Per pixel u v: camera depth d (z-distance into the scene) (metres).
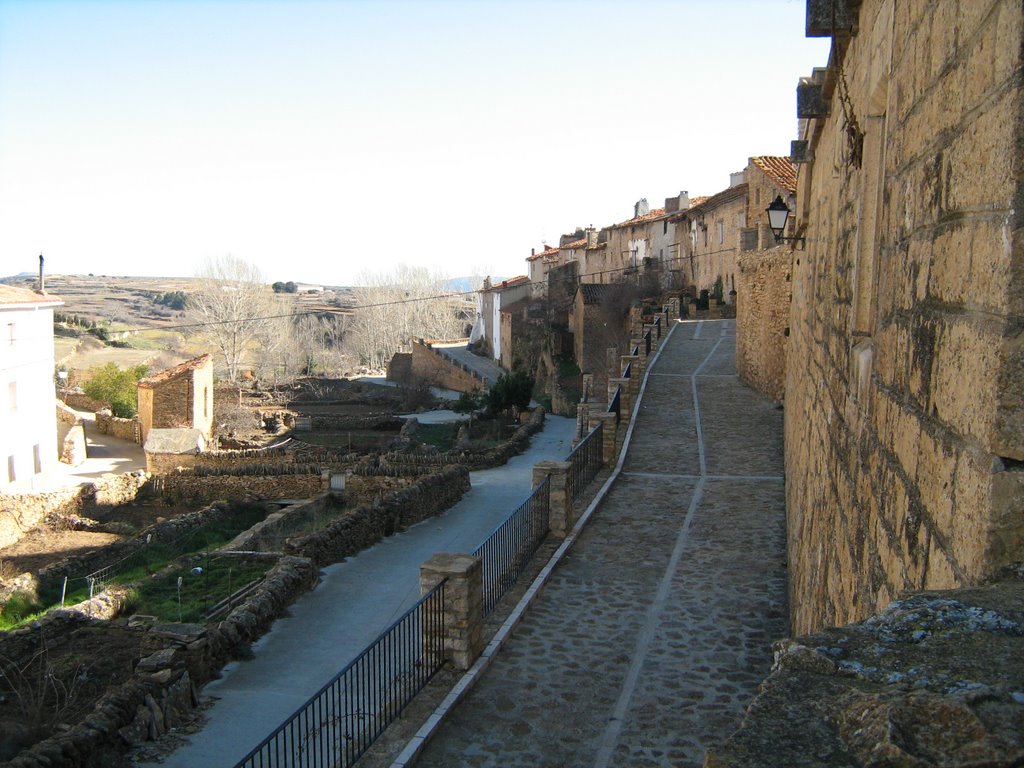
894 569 3.23
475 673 8.48
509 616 9.98
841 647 1.97
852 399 4.74
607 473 17.34
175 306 149.50
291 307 88.69
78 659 11.80
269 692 10.66
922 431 2.88
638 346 29.20
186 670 10.33
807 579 6.94
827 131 8.53
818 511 6.43
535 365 59.09
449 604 8.61
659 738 7.43
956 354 2.50
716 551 12.60
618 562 12.18
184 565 17.31
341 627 13.34
